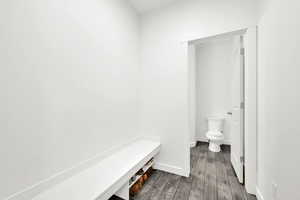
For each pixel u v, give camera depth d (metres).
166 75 2.31
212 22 1.99
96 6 1.68
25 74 1.06
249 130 1.76
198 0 2.08
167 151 2.32
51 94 1.23
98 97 1.71
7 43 0.97
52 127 1.23
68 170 1.35
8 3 0.97
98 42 1.71
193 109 3.68
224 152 3.23
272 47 1.31
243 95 2.01
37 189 1.12
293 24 0.97
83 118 1.52
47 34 1.20
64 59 1.33
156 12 2.40
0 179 0.93
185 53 2.17
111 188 1.27
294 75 0.96
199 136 4.11
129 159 1.76
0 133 0.94
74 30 1.42
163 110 2.34
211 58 3.98
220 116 3.88
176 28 2.23
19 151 1.03
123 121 2.13
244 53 1.91
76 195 1.12
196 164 2.60
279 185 1.16
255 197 1.70
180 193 1.77
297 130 0.92
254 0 1.76
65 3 1.34
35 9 1.12
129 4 2.27
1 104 0.94
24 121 1.05
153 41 2.42
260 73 1.62
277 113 1.20
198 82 4.11
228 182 2.01
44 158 1.17
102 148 1.75
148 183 1.98
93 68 1.64
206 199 1.66
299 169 0.90
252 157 1.74
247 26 1.79
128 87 2.25
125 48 2.18
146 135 2.49
